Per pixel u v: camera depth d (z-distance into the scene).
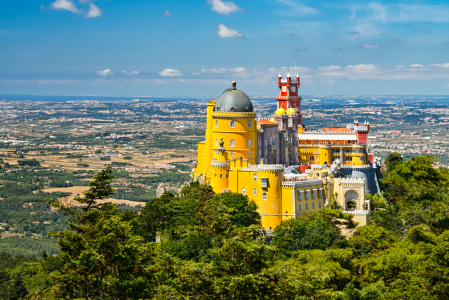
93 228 152.75
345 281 170.25
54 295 147.62
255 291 137.25
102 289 144.62
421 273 163.88
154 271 152.50
